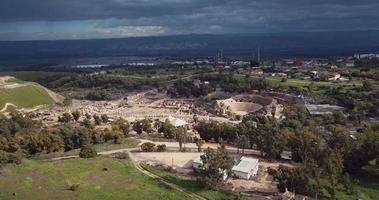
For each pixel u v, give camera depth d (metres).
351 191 190.00
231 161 192.38
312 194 178.50
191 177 196.12
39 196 148.88
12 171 171.50
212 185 177.50
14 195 147.25
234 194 173.00
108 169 187.50
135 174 185.88
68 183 164.50
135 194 158.88
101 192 157.62
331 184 184.62
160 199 157.38
